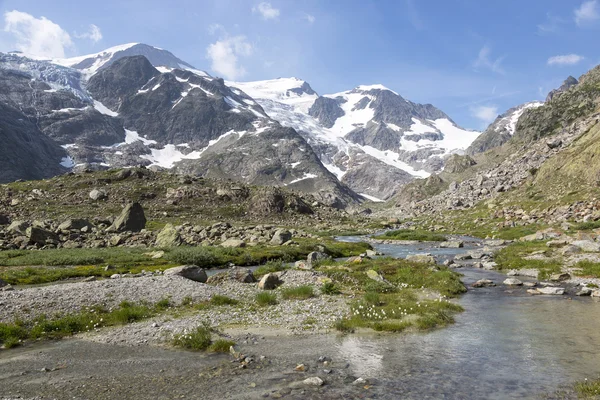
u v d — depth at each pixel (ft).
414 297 96.37
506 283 114.01
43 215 364.17
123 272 140.46
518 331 67.31
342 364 54.03
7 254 176.45
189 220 403.13
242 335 69.10
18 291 89.51
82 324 75.31
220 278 119.34
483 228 337.52
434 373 49.75
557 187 360.69
